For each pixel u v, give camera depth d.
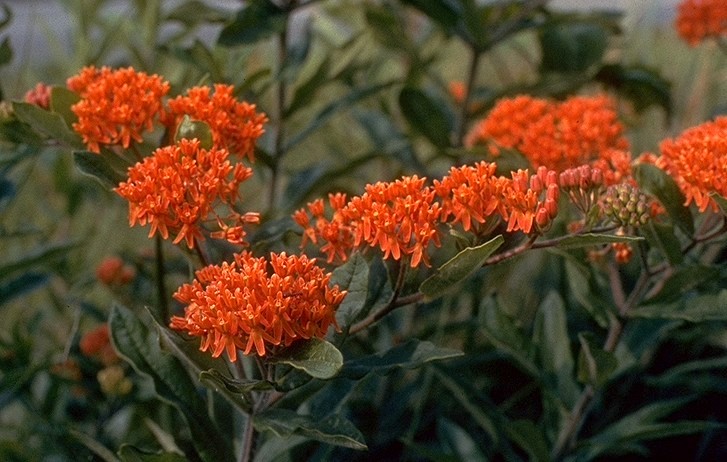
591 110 3.67
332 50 4.79
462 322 4.54
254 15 4.23
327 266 2.86
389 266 2.68
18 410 5.15
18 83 5.31
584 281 3.36
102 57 5.37
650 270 3.19
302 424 2.60
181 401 2.92
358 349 4.59
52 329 5.52
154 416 4.25
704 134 3.02
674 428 3.38
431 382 4.73
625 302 3.36
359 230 2.55
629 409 4.75
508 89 5.21
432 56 5.52
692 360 4.94
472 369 4.84
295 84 4.84
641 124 5.95
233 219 2.68
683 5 4.84
